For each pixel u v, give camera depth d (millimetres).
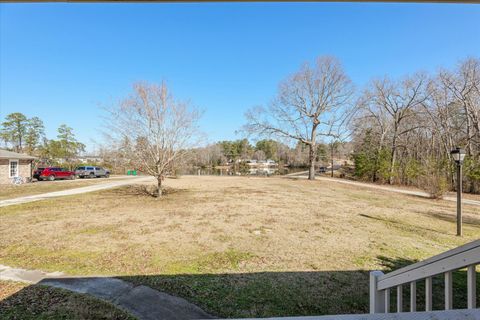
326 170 45094
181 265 3975
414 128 20609
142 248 4703
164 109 10961
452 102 18375
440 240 5500
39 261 4070
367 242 5223
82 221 6793
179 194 12367
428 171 15734
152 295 3074
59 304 2830
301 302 2975
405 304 3049
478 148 16828
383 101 22094
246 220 7008
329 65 21781
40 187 15531
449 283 1402
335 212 8352
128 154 10695
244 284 3387
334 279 3561
